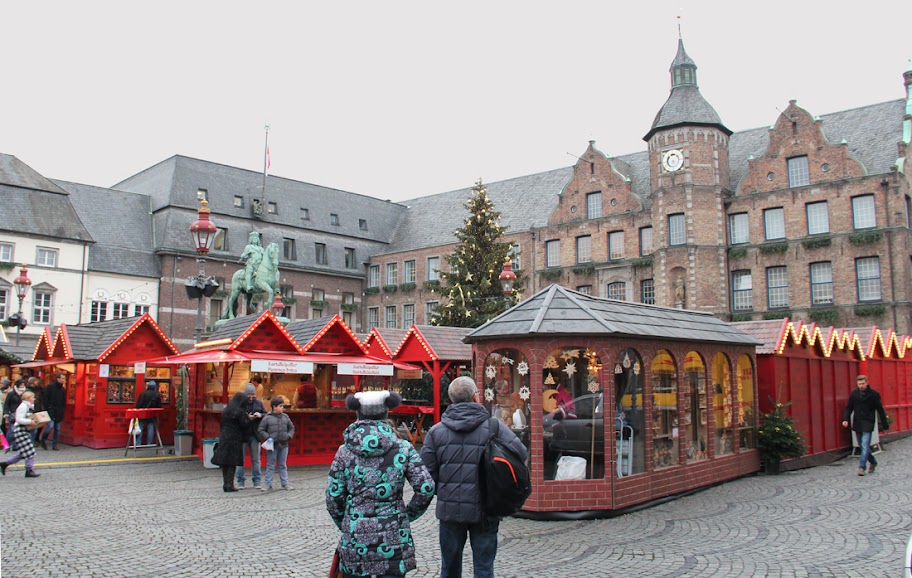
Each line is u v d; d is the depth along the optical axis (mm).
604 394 11539
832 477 15688
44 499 13281
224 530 10648
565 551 9289
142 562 8773
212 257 51625
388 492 5398
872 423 15977
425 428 25547
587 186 48750
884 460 18781
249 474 17219
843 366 21281
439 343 24062
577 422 11711
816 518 11227
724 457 14773
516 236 51812
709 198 42000
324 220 60312
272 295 32812
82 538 10055
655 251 42906
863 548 9297
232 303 32688
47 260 45750
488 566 6707
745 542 9688
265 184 55531
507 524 10961
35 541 9828
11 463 16406
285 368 18625
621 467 11805
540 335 11492
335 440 20047
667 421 13070
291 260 56688
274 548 9547
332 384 24000
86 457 20266
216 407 19609
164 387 23969
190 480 15953
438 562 8922
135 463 19109
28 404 16375
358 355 21172
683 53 43875
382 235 64000
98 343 24016
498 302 38188
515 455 6691
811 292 39469
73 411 24125
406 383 31062
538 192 55156
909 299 36750
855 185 38562
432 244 57875
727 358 15352
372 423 5586
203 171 54312
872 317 37156
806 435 18375
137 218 51656
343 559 5348
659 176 43062
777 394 17312
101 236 49000
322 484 15523
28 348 34344
